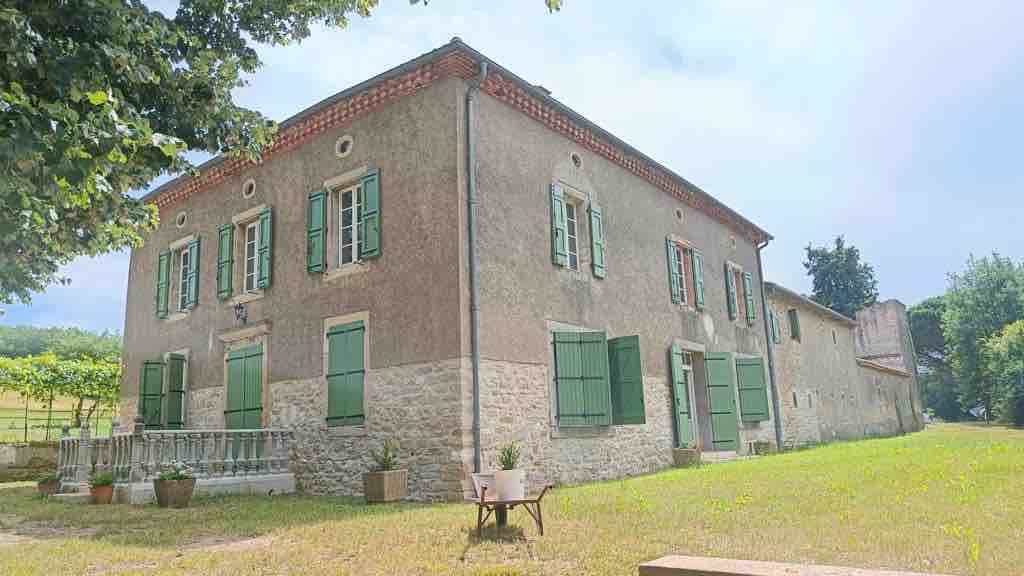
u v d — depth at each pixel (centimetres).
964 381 4328
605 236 1294
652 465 1283
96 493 944
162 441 983
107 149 458
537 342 1073
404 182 1055
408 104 1074
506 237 1053
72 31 512
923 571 427
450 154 1005
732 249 1822
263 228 1266
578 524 634
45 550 596
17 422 2272
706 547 521
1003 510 628
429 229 1009
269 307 1227
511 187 1084
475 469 919
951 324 4428
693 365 1567
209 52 611
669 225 1528
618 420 1179
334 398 1081
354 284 1092
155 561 546
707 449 1523
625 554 506
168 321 1475
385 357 1025
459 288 956
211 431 1038
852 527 579
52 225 512
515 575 461
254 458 1080
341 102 1144
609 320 1250
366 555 537
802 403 2162
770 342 1922
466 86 1038
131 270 1628
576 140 1259
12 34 446
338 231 1170
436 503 877
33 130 431
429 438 949
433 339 972
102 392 1917
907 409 3516
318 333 1131
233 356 1284
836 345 2634
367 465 1016
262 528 688
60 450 1149
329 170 1173
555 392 1088
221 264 1340
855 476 937
